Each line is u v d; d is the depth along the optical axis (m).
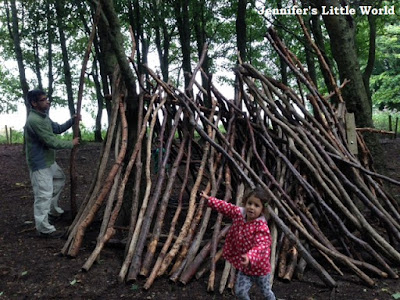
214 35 19.94
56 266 4.19
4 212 6.69
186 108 5.25
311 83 5.77
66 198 7.65
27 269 4.13
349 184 4.50
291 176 4.92
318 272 3.78
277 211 4.37
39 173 5.04
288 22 14.80
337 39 6.09
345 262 3.94
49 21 13.68
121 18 15.05
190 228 4.34
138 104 5.41
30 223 5.90
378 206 4.58
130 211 5.28
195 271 3.87
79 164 11.64
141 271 3.86
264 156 5.07
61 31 16.08
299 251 3.87
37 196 5.08
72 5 13.27
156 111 5.30
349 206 4.43
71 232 4.70
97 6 5.34
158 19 13.80
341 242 4.32
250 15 16.09
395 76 25.88
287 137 4.94
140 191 5.30
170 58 22.38
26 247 4.79
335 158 4.81
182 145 5.27
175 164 4.99
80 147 15.26
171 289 3.69
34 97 4.93
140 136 5.09
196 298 3.54
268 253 3.03
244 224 3.11
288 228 4.11
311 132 5.01
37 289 3.74
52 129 5.24
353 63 6.07
